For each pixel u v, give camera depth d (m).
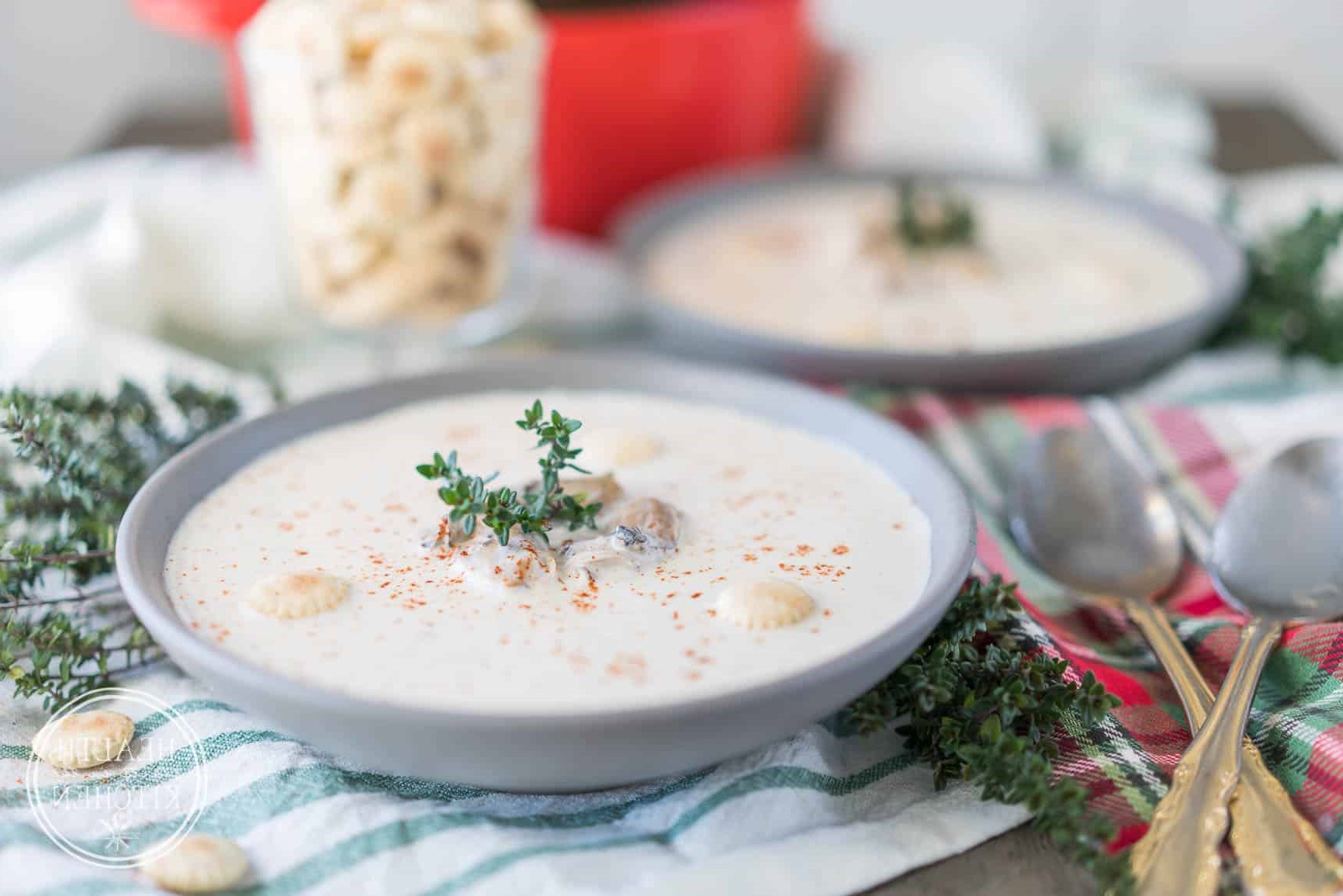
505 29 0.68
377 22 0.66
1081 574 0.55
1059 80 1.09
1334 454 0.53
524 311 0.76
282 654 0.44
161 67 1.17
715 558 0.48
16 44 1.15
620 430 0.54
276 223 0.71
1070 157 1.00
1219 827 0.43
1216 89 1.25
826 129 0.97
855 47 1.20
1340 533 0.52
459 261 0.69
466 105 0.66
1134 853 0.43
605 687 0.43
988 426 0.61
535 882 0.43
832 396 0.55
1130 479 0.57
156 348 0.62
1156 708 0.49
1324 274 0.73
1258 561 0.53
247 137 0.86
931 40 1.22
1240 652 0.49
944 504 0.49
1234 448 0.60
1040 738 0.46
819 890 0.43
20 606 0.49
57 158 1.19
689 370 0.57
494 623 0.45
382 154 0.66
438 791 0.46
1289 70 1.26
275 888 0.43
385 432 0.55
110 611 0.52
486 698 0.42
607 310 0.77
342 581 0.46
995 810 0.45
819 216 0.84
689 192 0.82
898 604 0.46
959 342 0.69
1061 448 0.57
